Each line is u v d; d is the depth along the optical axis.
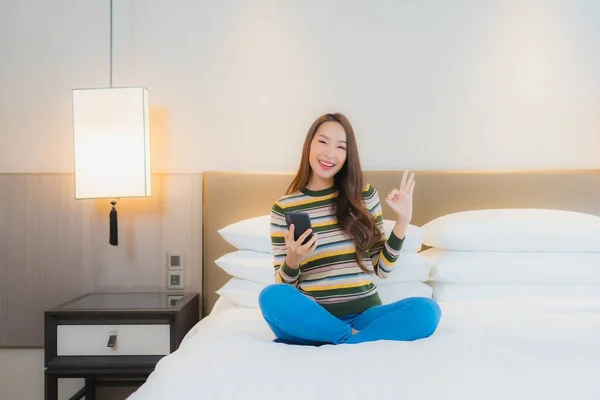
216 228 2.36
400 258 2.00
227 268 2.08
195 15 2.44
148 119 2.29
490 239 2.03
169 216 2.43
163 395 1.03
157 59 2.43
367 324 1.57
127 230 2.42
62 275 2.40
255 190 2.37
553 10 2.43
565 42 2.43
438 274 2.02
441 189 2.38
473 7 2.43
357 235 1.72
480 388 1.00
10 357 2.42
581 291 1.99
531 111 2.43
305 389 1.01
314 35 2.44
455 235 2.04
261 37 2.44
